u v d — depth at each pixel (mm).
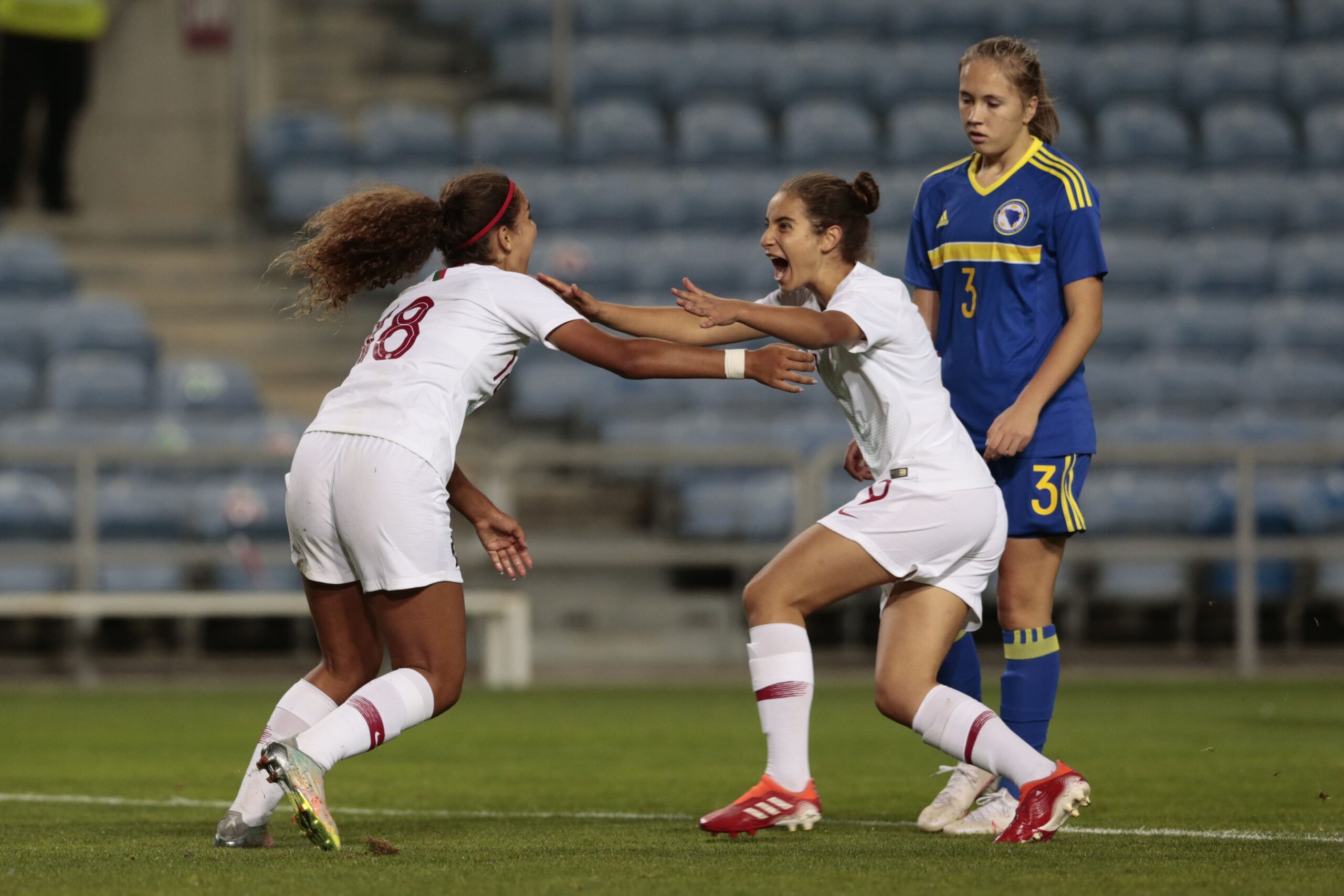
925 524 13703
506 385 46969
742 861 12266
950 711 13547
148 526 39375
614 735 26406
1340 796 18047
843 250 14492
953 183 16141
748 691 35062
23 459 36344
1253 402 46281
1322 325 48406
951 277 16016
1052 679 15422
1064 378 15047
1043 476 15305
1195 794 18281
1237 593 39062
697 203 53562
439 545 12961
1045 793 13188
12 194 60031
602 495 42656
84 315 47938
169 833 14875
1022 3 62219
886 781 20141
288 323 51844
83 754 23562
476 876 11492
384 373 13242
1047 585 15508
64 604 35469
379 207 13688
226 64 60750
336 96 61656
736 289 49625
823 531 13930
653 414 45656
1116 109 58906
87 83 60344
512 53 62219
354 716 12664
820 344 13477
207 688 36031
